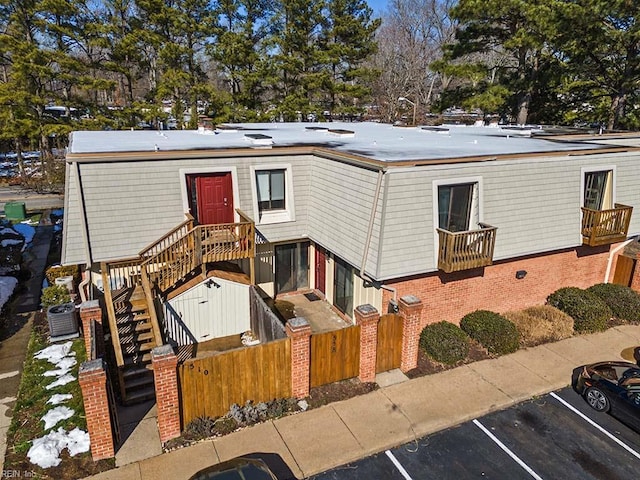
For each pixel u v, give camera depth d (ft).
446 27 205.05
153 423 33.83
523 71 106.83
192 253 43.45
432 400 37.29
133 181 44.42
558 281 54.08
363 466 30.76
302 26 129.49
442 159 42.06
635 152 54.39
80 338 45.19
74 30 110.52
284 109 127.03
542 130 84.58
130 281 46.42
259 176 50.55
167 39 124.16
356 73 133.39
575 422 35.37
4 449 30.91
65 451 30.66
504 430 34.47
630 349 45.91
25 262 65.82
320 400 36.78
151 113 116.98
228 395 34.19
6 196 105.60
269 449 31.60
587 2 79.05
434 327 44.98
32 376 38.88
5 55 117.60
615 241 52.44
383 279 41.19
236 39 123.03
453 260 42.22
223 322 46.88
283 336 38.88
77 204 42.57
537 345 46.34
